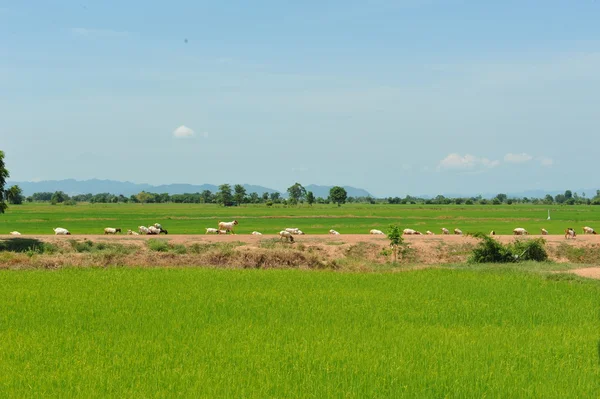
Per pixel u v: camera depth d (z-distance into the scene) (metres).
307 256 33.38
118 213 96.75
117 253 33.12
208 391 10.53
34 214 89.38
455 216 93.19
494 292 22.14
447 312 18.09
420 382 11.22
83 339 14.09
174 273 26.39
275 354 12.88
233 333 14.79
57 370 11.63
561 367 12.32
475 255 36.47
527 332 15.55
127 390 10.51
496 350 13.58
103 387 10.70
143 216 86.56
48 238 42.50
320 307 18.44
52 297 19.73
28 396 10.22
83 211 105.62
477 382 11.20
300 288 22.62
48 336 14.30
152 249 38.59
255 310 17.91
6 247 37.75
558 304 19.73
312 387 10.85
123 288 21.84
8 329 15.09
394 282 24.52
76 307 17.97
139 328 15.32
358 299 20.11
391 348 13.62
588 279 25.61
